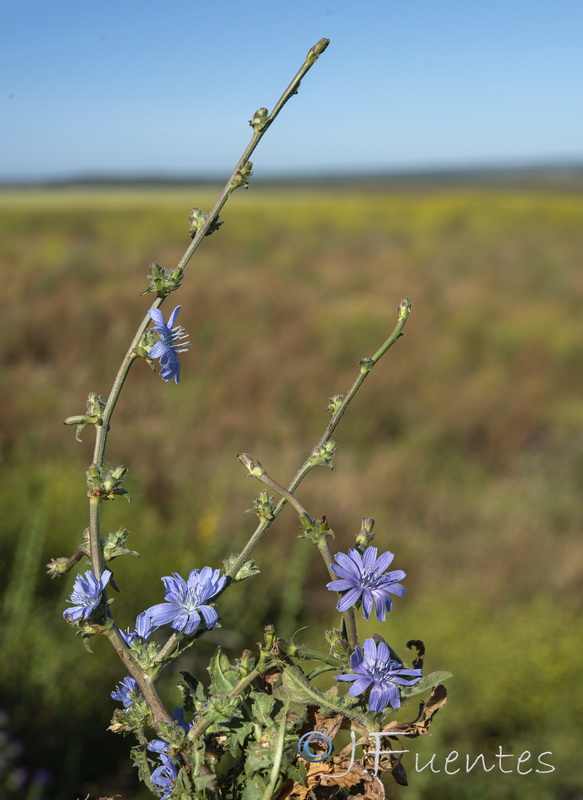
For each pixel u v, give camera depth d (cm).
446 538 666
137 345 75
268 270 2223
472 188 10912
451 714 380
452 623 468
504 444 946
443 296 1880
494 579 575
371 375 1113
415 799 299
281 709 67
